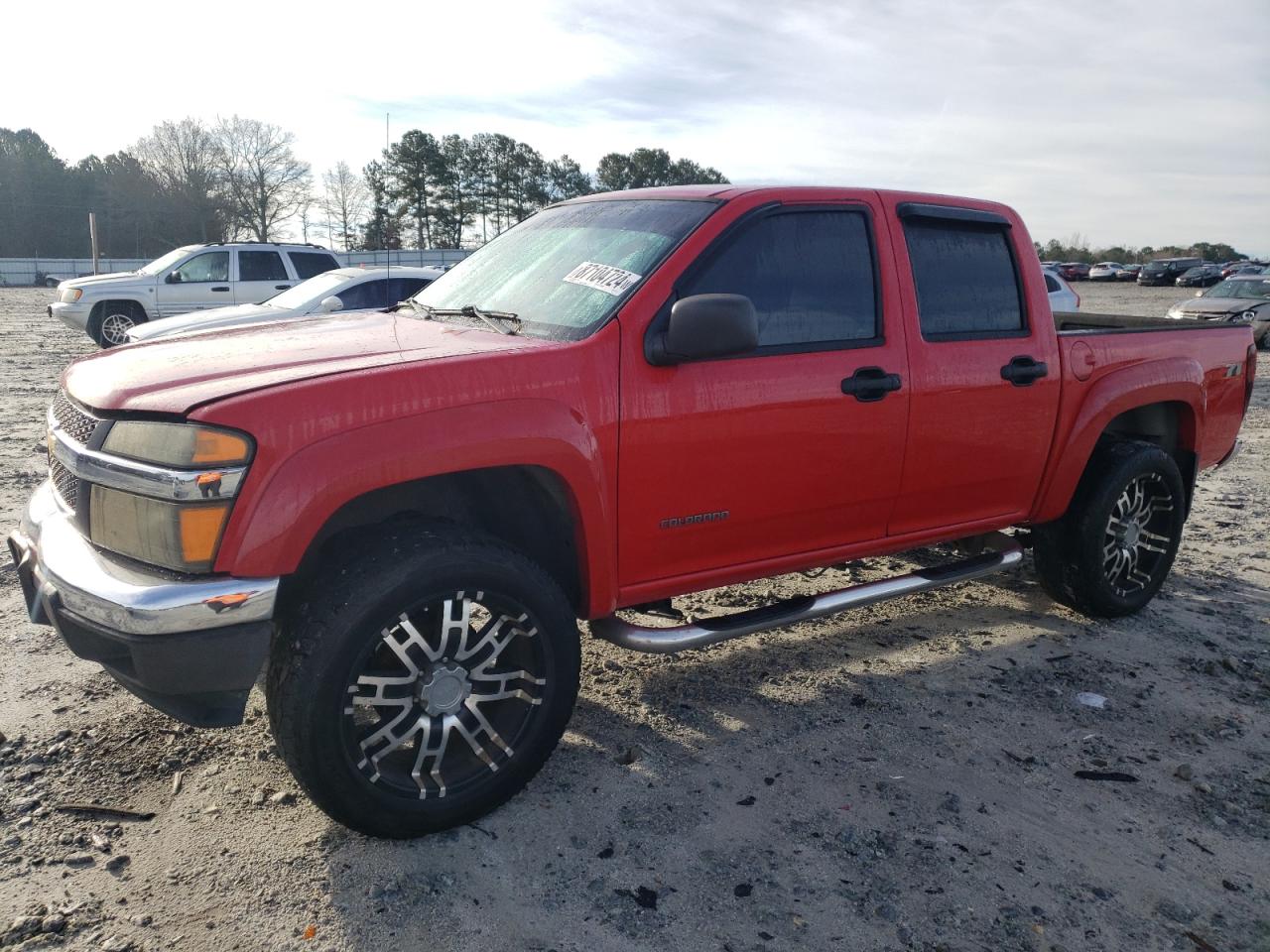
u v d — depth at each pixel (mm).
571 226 3699
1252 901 2637
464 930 2432
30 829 2770
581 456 2865
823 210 3492
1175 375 4555
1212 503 7047
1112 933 2496
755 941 2428
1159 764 3326
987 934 2477
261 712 3496
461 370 2705
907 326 3623
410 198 72812
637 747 3354
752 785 3127
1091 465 4461
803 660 4109
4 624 4168
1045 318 4094
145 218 79312
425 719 2734
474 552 2697
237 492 2385
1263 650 4316
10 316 25688
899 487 3691
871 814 2982
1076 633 4488
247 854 2697
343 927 2428
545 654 2873
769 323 3312
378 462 2514
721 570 3385
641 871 2684
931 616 4672
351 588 2527
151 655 2365
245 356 2822
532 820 2904
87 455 2574
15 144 89500
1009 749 3400
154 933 2385
